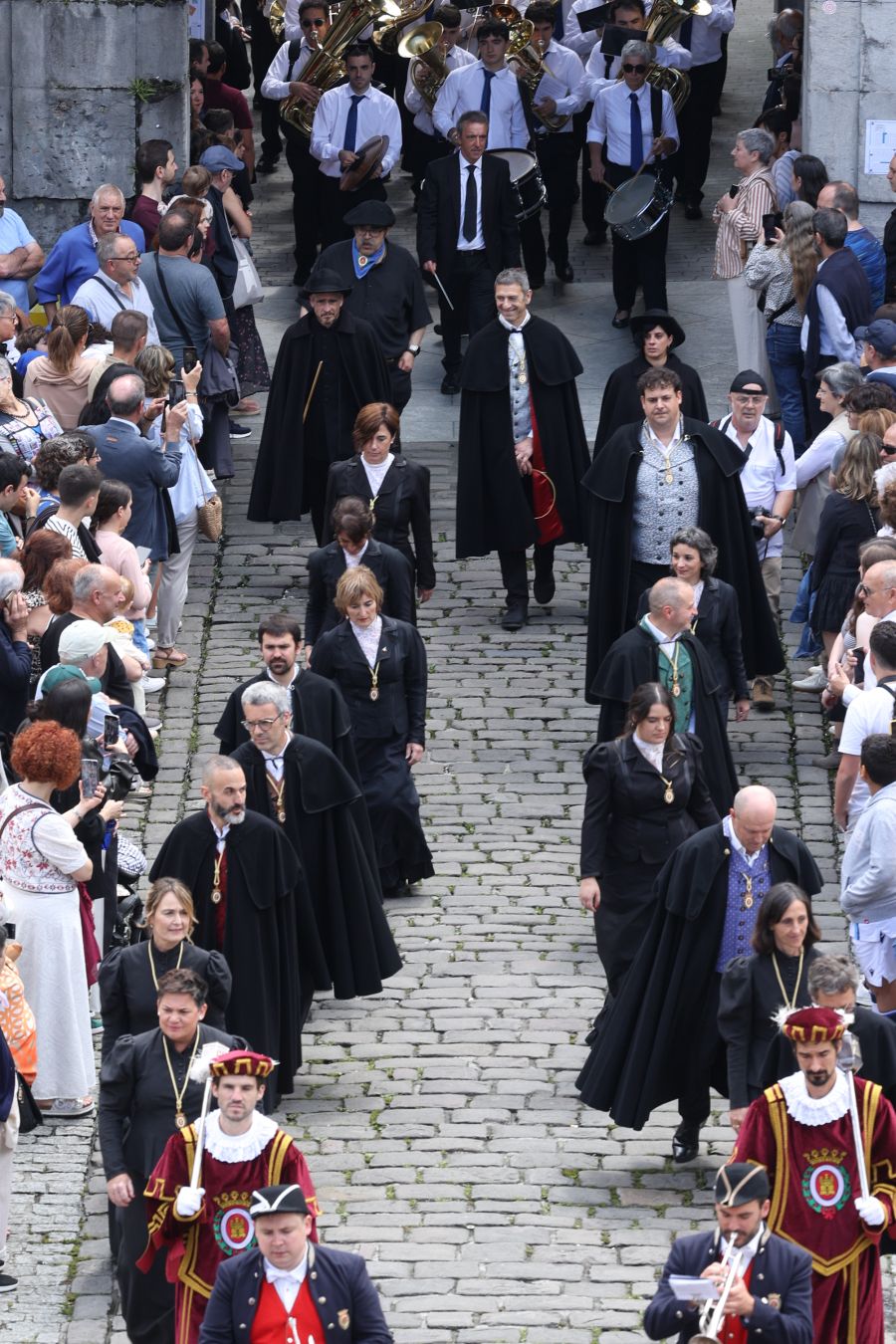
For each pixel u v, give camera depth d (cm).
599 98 6888
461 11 7612
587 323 7012
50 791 3716
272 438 5659
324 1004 4169
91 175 6606
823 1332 2855
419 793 4841
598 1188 3594
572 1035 4044
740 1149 2858
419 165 7688
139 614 4531
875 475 4697
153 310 5688
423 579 5056
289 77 7200
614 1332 3200
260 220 8131
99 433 4859
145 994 3192
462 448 5434
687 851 3512
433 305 7219
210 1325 2536
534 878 4562
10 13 6500
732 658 4503
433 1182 3600
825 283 5641
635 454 4791
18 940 3722
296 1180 2800
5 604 4066
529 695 5216
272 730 3859
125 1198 2981
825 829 4709
